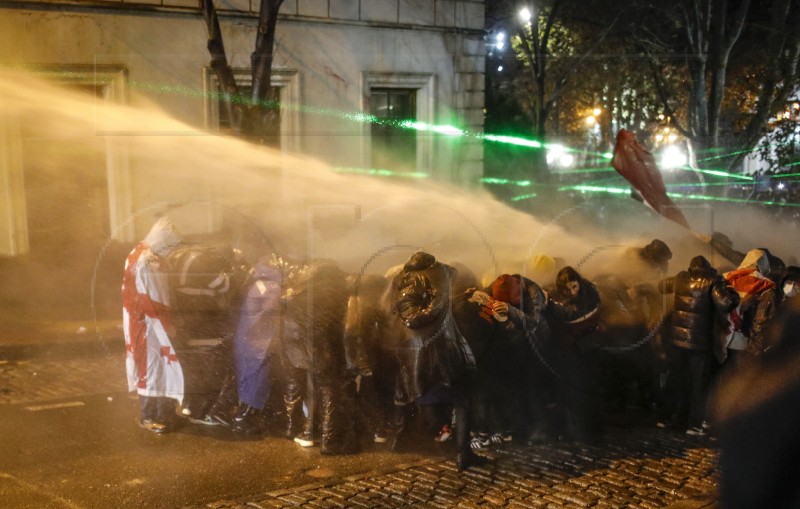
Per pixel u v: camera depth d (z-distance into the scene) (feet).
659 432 24.72
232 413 23.76
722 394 5.90
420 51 48.85
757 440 5.45
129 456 21.80
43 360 30.78
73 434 23.31
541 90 77.05
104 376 29.12
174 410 24.03
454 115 51.26
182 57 39.34
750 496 5.43
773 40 58.65
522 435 23.50
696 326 23.85
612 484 20.40
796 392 5.37
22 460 21.27
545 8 79.71
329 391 22.34
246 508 18.58
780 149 61.62
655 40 72.13
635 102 81.56
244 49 41.47
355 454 22.40
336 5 44.52
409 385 20.94
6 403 25.89
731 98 70.03
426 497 19.45
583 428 23.95
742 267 25.16
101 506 18.61
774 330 5.71
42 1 35.04
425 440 23.61
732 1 67.15
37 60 35.24
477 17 51.80
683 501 19.31
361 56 46.03
